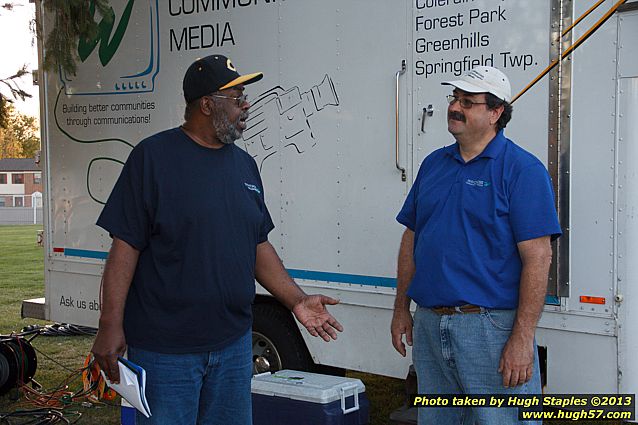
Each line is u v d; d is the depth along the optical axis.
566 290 3.66
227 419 2.90
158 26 5.23
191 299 2.68
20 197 47.06
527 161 3.00
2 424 5.08
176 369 2.71
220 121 2.73
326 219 4.53
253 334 5.01
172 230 2.66
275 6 4.67
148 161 2.69
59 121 5.88
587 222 3.60
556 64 3.66
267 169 4.77
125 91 5.45
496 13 3.84
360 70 4.34
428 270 3.12
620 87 3.51
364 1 4.31
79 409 5.44
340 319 4.50
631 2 3.45
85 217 5.73
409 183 4.20
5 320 9.11
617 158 3.52
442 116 4.05
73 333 7.76
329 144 4.49
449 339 3.09
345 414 4.17
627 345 3.53
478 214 3.01
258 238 2.92
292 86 4.62
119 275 2.68
